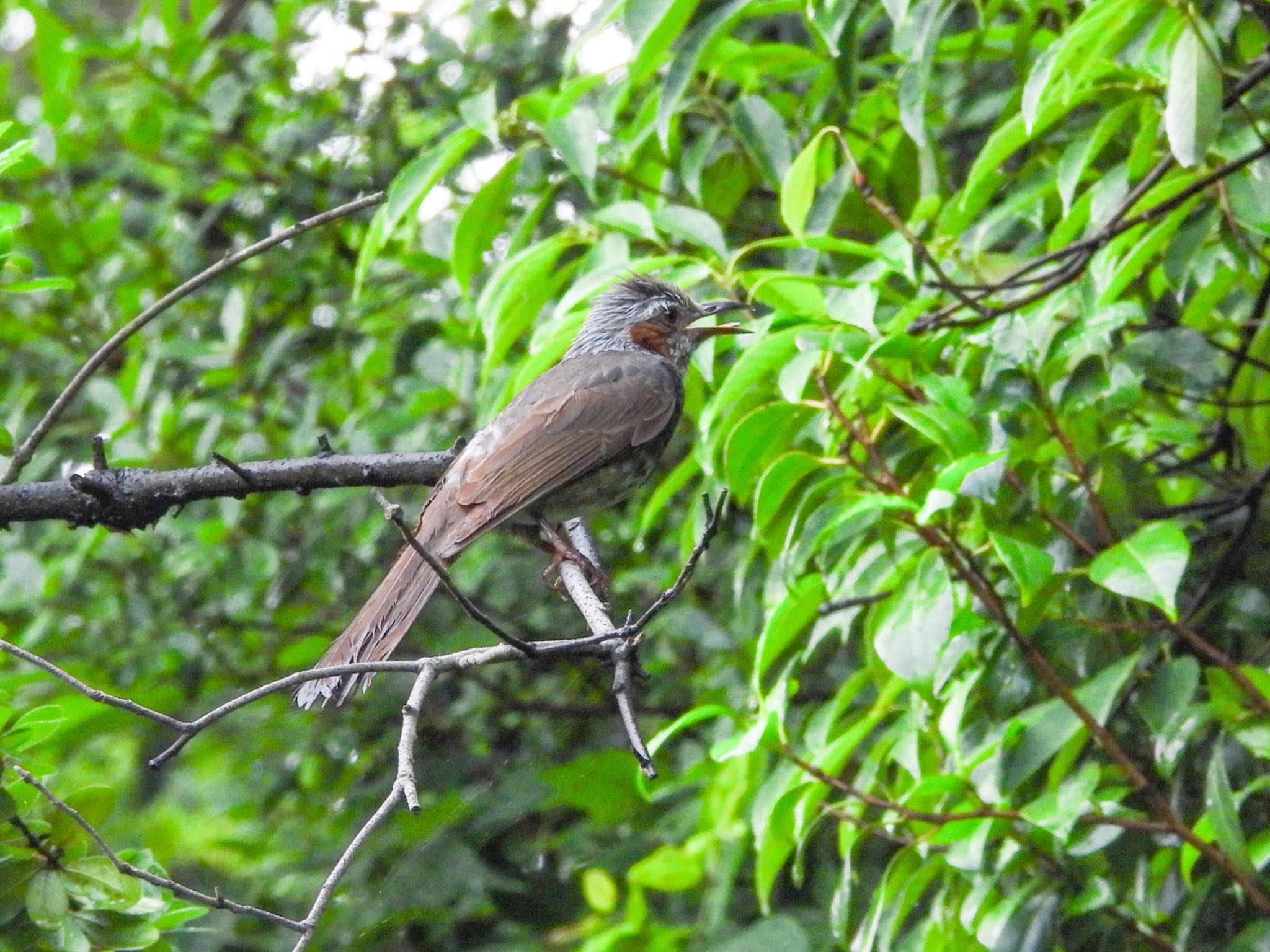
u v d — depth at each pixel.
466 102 10.05
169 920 8.62
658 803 14.04
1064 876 8.98
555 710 14.47
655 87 12.84
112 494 9.52
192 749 15.54
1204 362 9.39
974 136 13.16
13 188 15.37
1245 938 8.16
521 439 11.09
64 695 14.37
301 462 10.25
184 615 15.21
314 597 15.68
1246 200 9.01
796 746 12.03
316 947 13.55
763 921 11.56
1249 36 10.83
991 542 8.59
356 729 15.02
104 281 15.21
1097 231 9.37
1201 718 8.70
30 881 7.80
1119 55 9.21
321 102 15.57
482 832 13.36
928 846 9.17
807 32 13.31
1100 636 9.20
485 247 10.90
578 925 13.73
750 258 12.23
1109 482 9.10
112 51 15.05
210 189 16.03
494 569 14.61
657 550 14.77
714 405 8.70
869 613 10.12
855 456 9.81
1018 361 8.72
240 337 14.45
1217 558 10.27
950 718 8.76
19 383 15.42
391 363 14.86
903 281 11.05
